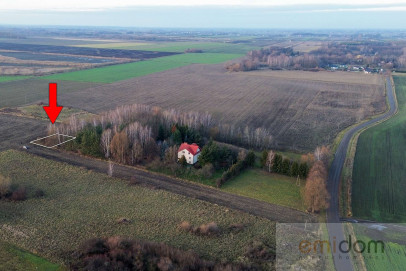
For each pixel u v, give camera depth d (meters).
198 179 69.19
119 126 82.94
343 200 62.62
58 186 64.62
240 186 67.19
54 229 51.31
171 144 79.81
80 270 42.47
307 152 86.12
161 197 62.06
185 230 52.00
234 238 50.66
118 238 47.19
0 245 46.91
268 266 44.22
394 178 72.56
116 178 68.81
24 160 74.62
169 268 42.12
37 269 42.84
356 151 86.69
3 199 58.56
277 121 112.62
